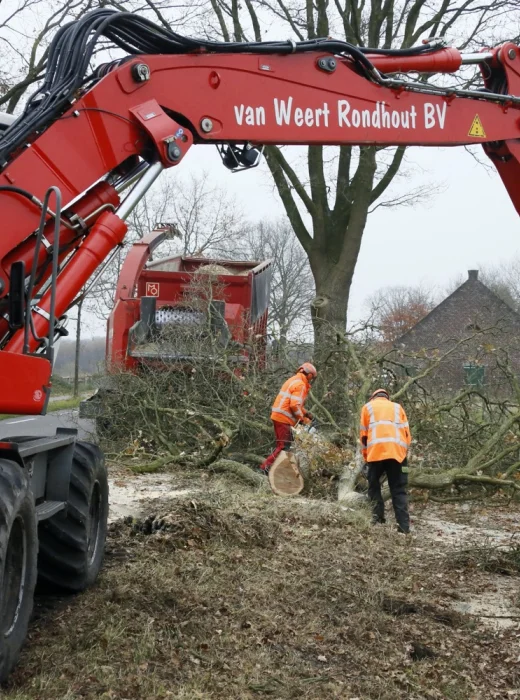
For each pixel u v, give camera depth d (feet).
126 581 20.85
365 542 27.12
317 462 36.50
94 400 46.50
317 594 21.11
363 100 22.99
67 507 19.43
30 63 52.80
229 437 38.93
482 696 15.94
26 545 15.58
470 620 20.24
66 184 17.88
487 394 41.88
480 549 26.73
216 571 21.95
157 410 42.86
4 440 17.92
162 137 18.98
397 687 16.01
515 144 25.40
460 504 38.14
